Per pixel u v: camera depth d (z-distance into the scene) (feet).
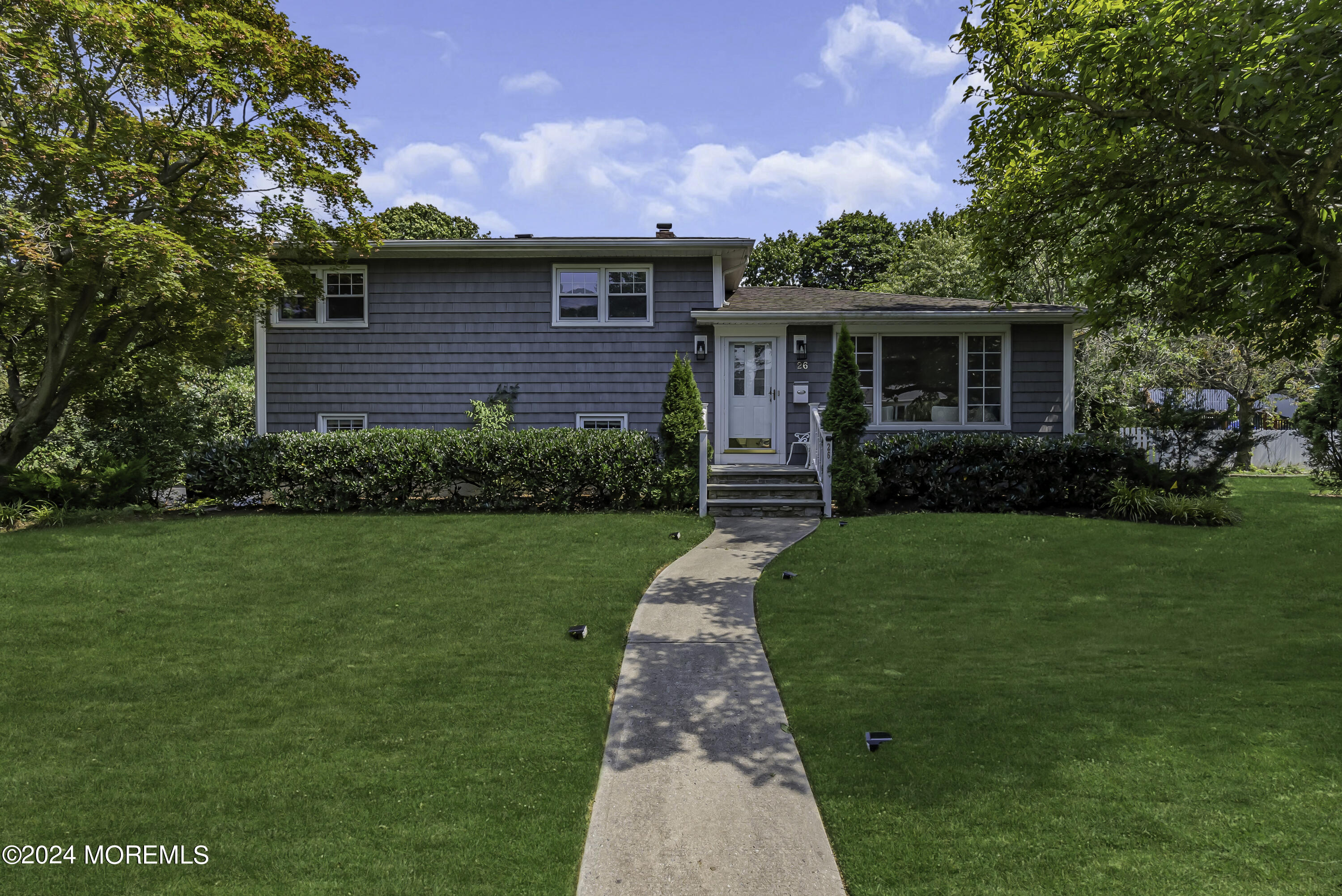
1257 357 69.77
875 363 49.03
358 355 48.24
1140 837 11.74
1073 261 38.50
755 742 15.66
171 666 19.67
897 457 42.42
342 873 11.04
